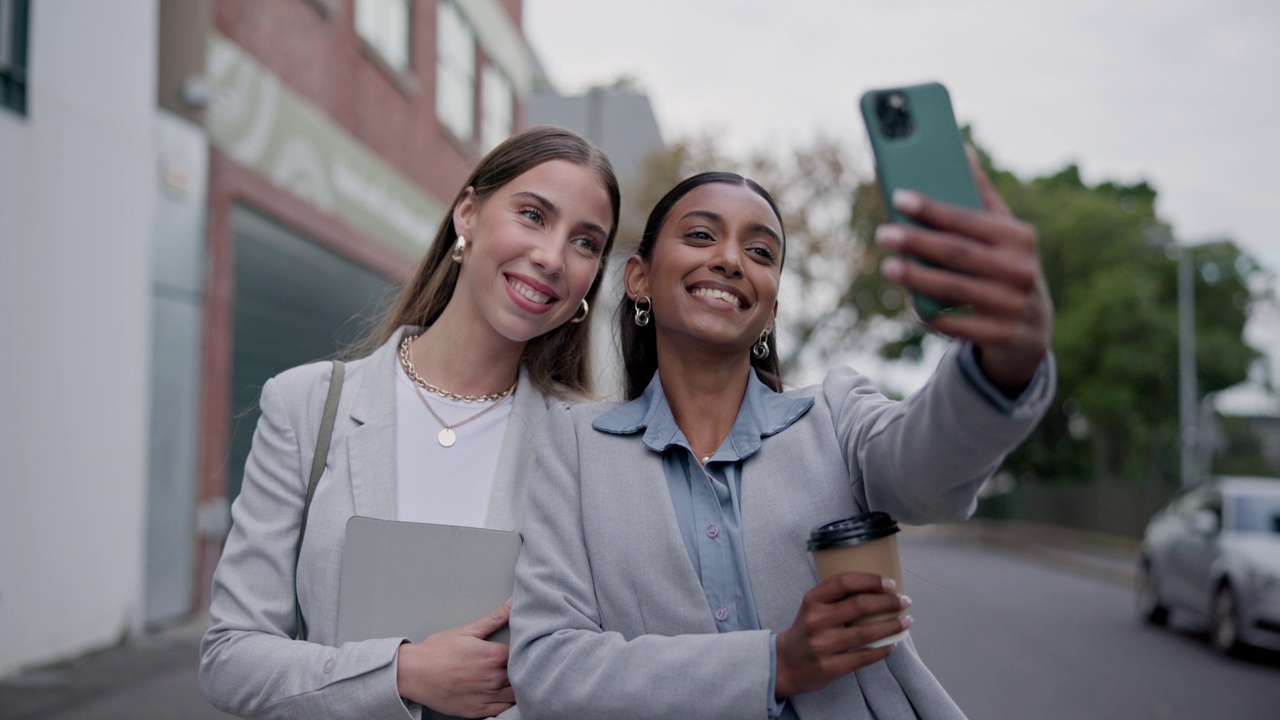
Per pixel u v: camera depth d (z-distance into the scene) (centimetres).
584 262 220
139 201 747
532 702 168
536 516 188
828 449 180
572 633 169
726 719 154
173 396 795
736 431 185
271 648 190
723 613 174
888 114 131
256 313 959
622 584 176
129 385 733
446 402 222
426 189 1420
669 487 183
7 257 611
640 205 2034
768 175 2088
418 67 1375
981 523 4866
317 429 212
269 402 214
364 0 1206
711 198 190
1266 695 750
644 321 207
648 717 157
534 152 218
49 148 650
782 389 215
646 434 186
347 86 1145
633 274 208
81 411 680
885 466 157
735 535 177
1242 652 948
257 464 210
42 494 641
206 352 841
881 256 2045
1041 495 3691
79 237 678
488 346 222
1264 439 4006
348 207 1154
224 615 198
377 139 1240
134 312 740
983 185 128
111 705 546
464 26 1576
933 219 116
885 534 151
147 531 761
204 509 830
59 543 657
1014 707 674
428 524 196
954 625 1109
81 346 680
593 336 245
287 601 202
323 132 1077
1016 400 132
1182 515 1136
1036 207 3369
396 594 194
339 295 1177
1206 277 3198
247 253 934
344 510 204
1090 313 3061
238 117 898
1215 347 3081
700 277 186
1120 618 1216
